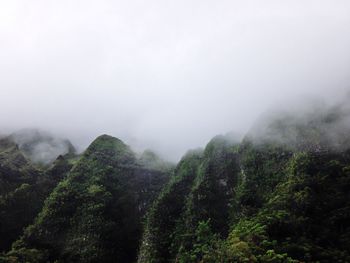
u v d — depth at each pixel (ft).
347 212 570.87
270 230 553.23
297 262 456.04
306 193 599.98
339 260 494.18
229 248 522.88
